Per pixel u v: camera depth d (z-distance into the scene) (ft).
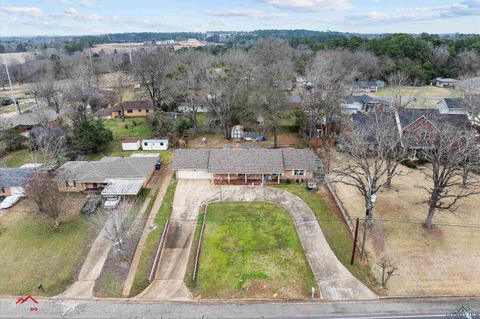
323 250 98.37
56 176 128.77
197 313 78.18
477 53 351.87
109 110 241.55
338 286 85.51
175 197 128.26
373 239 101.40
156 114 205.05
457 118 165.17
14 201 124.98
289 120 211.20
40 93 245.45
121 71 309.42
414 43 364.99
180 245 101.76
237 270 91.15
